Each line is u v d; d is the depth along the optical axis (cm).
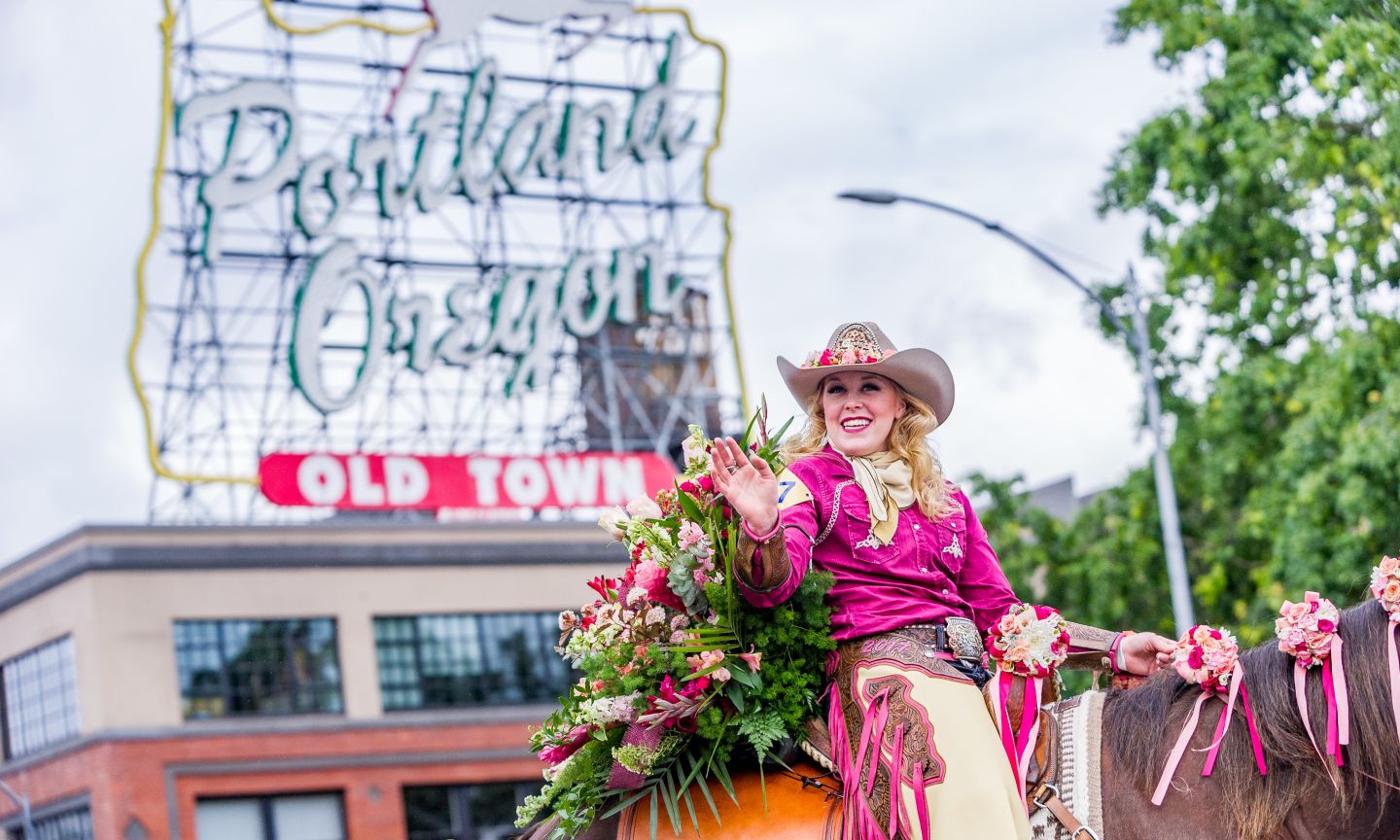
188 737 2919
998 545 2319
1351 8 1617
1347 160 1791
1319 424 1930
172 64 3031
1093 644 509
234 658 3002
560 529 3294
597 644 486
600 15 3444
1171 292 2123
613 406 3319
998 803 448
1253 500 2091
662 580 480
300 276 3070
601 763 494
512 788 3162
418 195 3200
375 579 3142
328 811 3019
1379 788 442
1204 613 2194
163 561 2975
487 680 3198
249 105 3044
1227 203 2038
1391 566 451
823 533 489
